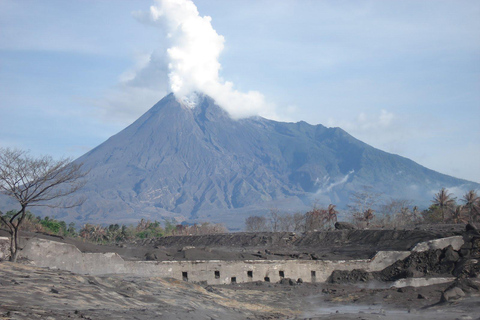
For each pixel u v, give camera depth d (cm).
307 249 8888
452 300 3450
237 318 3030
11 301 2197
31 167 4438
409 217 16788
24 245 4603
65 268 4738
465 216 13688
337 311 3394
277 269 5756
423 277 5288
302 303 4147
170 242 12800
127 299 2867
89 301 2553
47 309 2177
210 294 3791
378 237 8056
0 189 4275
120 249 6281
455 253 5650
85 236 19538
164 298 3131
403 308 3628
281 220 19250
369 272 5866
